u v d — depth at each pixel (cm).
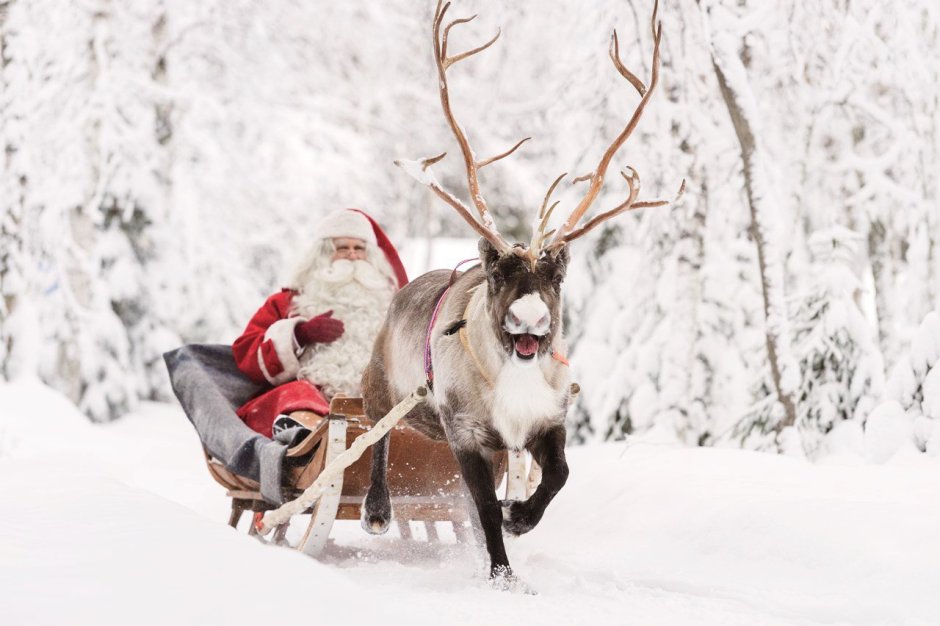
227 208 4628
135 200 4022
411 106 5925
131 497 1295
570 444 2750
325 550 1678
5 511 1190
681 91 2497
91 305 3869
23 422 3350
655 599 1228
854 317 2233
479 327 1319
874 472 1697
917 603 1139
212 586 852
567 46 3027
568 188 2852
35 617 756
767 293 2155
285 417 1681
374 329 2011
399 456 1625
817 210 2733
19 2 3697
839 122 2655
